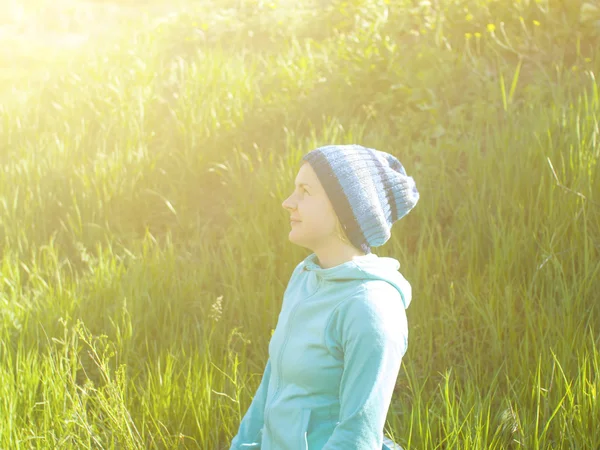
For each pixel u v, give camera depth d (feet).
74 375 10.27
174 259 13.84
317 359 5.92
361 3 21.79
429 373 10.48
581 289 11.15
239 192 15.67
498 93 16.47
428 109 16.26
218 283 13.61
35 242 15.65
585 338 10.38
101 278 13.41
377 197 5.95
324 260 6.22
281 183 14.70
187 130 17.57
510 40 18.45
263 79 19.19
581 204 12.51
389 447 6.45
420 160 15.58
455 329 11.43
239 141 17.38
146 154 17.01
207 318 12.41
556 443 8.71
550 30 18.43
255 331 12.16
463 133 15.74
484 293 11.95
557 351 10.21
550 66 17.44
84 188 16.22
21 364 10.91
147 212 16.31
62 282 14.06
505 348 10.76
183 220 15.89
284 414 6.07
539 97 15.79
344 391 5.72
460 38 19.16
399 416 10.10
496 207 13.38
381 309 5.72
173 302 12.90
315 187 6.01
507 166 13.52
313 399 6.00
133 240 15.05
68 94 20.70
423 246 13.48
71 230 15.64
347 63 18.85
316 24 22.40
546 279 11.67
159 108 19.42
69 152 17.53
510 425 9.14
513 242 12.12
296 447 5.92
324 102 17.92
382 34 19.97
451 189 14.16
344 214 5.88
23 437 9.58
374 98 17.80
